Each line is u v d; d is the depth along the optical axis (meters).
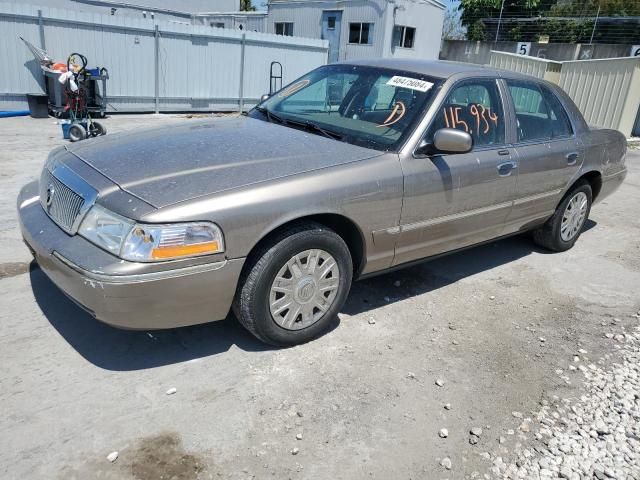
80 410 2.73
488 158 4.10
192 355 3.25
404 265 3.94
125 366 3.10
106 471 2.40
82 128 8.76
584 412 3.07
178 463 2.47
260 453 2.57
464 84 4.04
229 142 3.52
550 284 4.79
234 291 2.98
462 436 2.81
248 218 2.87
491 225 4.42
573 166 5.03
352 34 20.12
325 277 3.35
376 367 3.31
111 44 12.32
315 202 3.11
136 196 2.79
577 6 25.05
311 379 3.14
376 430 2.79
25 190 3.68
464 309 4.18
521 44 21.34
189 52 13.46
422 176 3.63
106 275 2.63
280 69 15.22
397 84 4.05
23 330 3.33
